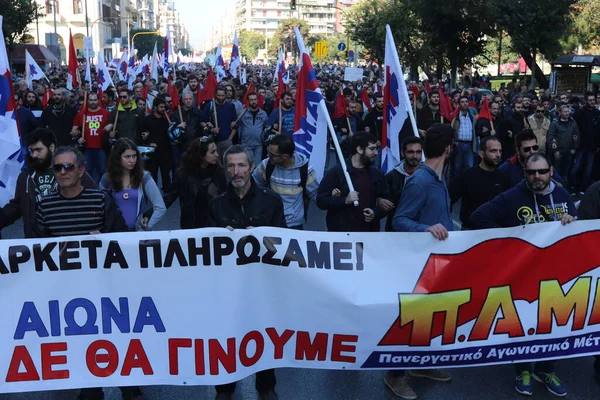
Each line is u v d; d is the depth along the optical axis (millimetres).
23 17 40375
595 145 12086
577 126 11766
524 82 25609
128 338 4203
